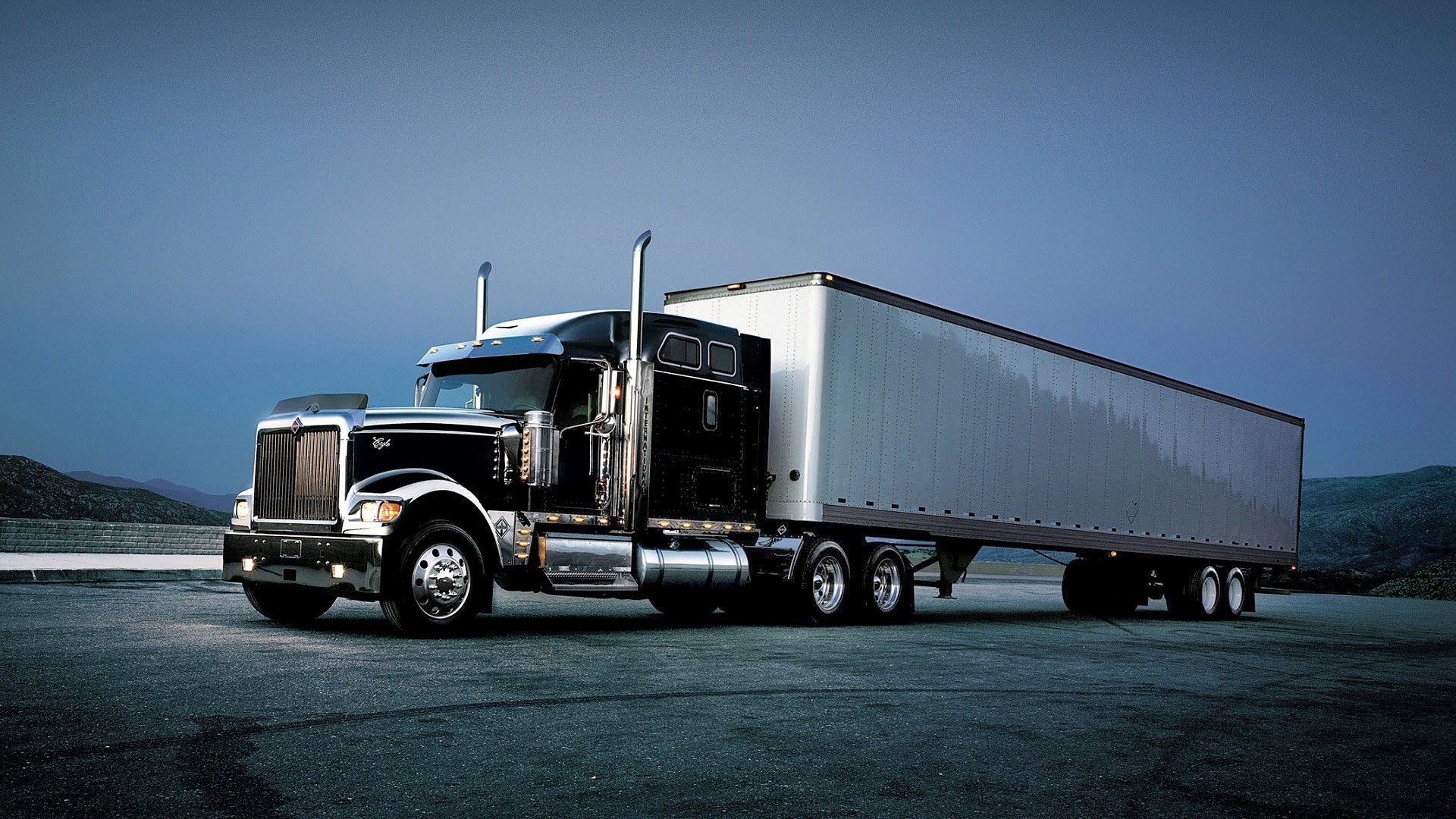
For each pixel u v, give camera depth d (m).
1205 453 20.48
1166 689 8.93
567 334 11.50
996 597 23.86
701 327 12.63
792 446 13.18
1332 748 6.59
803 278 13.33
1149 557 19.44
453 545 10.32
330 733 5.66
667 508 12.11
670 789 4.83
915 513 14.32
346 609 12.98
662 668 8.63
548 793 4.68
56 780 4.57
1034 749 6.09
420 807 4.39
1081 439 17.28
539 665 8.49
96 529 21.14
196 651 8.42
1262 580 27.00
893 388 14.06
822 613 13.45
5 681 6.78
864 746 5.95
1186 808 4.95
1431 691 9.79
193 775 4.72
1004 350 15.88
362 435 10.32
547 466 10.76
